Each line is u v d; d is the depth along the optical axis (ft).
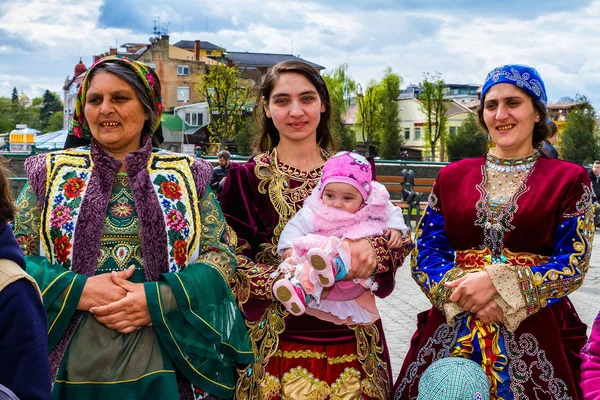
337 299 9.78
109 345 8.53
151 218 8.89
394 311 23.49
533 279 9.12
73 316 8.60
